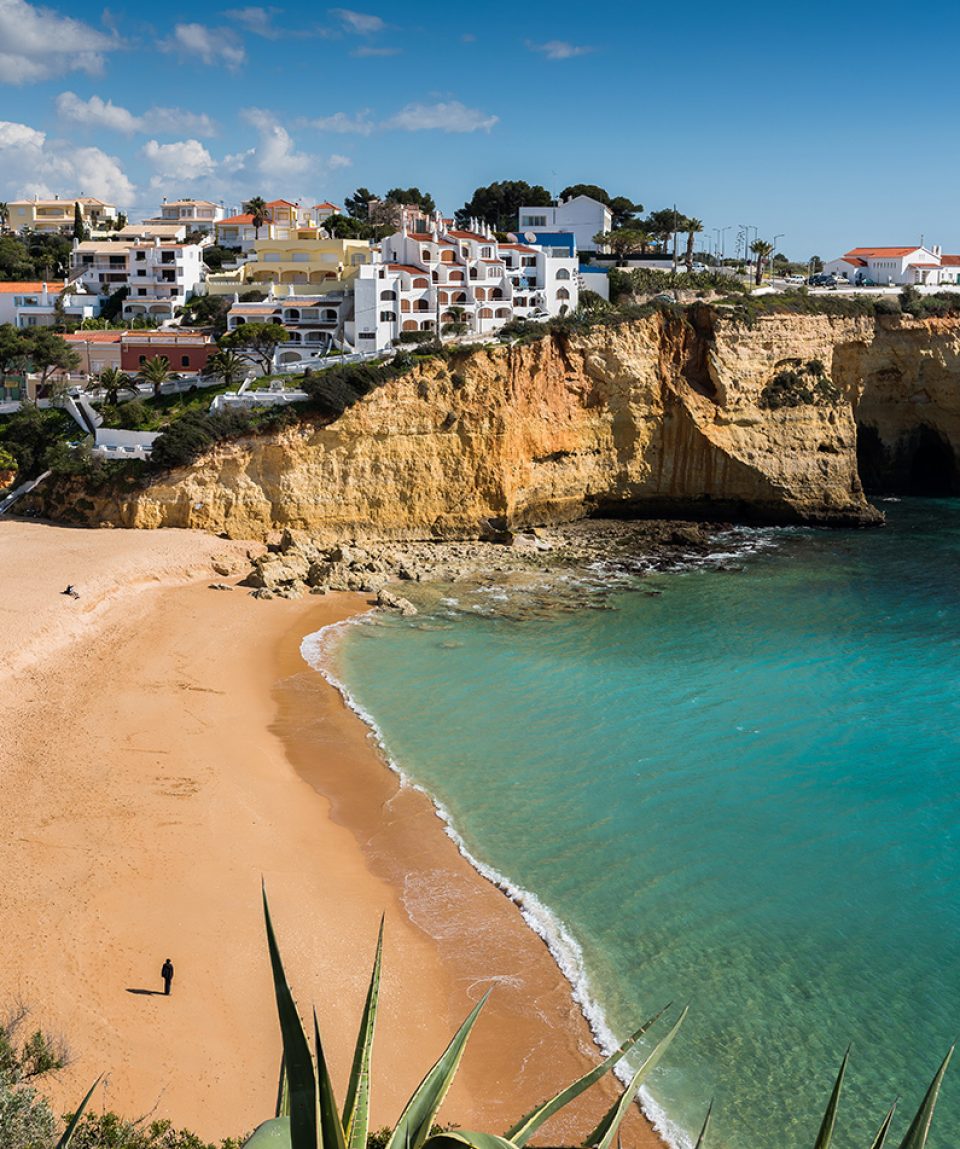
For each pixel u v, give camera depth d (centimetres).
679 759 4334
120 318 11169
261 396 7688
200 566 6888
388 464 7806
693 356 9031
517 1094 2497
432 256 10338
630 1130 2375
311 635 5909
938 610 6500
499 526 8281
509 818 3838
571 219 14062
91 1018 2605
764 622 6256
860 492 9225
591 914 3228
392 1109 2420
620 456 8981
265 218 13362
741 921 3188
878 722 4738
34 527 7281
